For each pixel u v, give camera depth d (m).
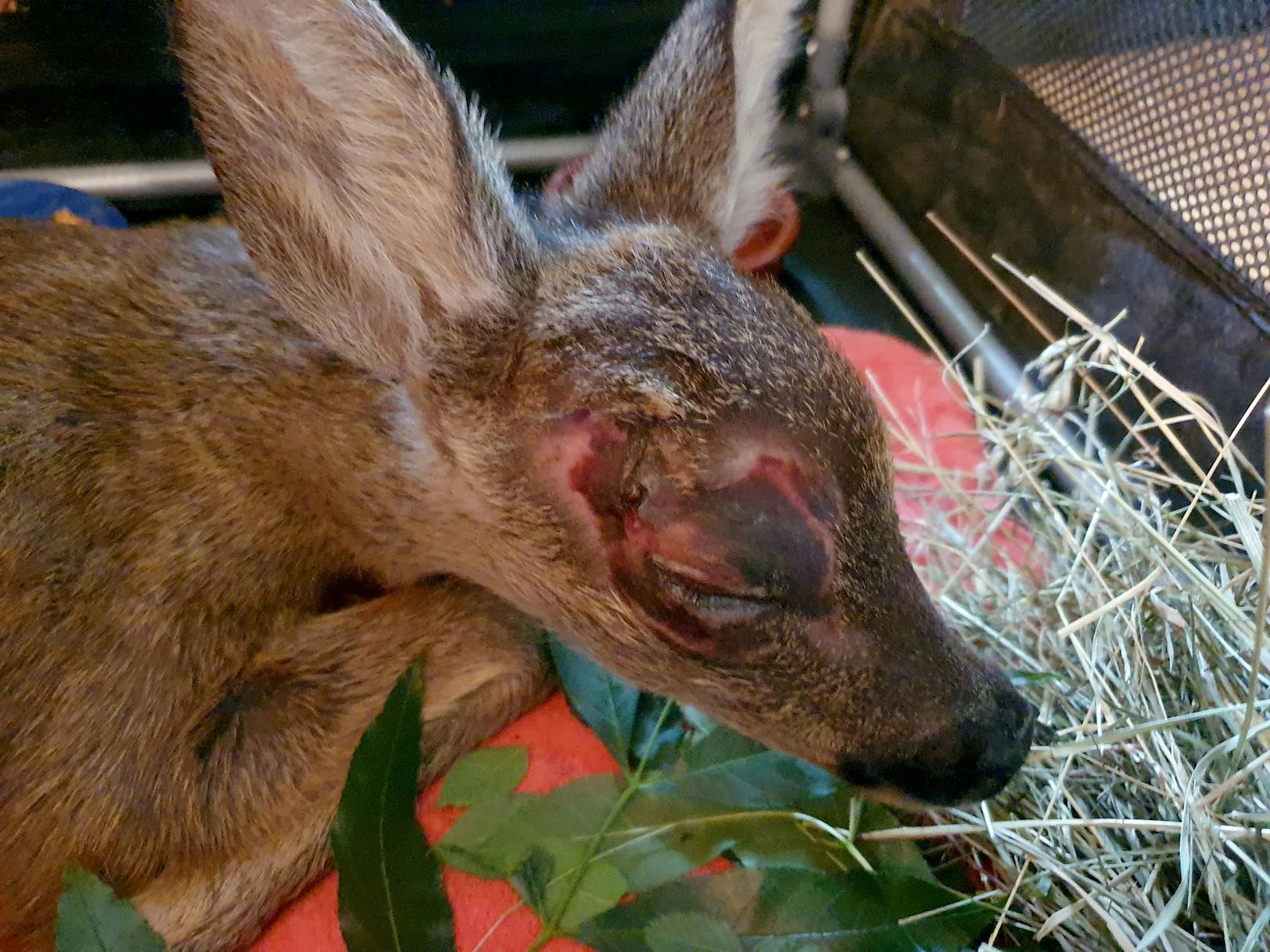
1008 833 0.34
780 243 0.52
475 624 0.38
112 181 0.57
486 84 0.62
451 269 0.28
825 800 0.34
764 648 0.29
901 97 0.61
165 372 0.34
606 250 0.30
